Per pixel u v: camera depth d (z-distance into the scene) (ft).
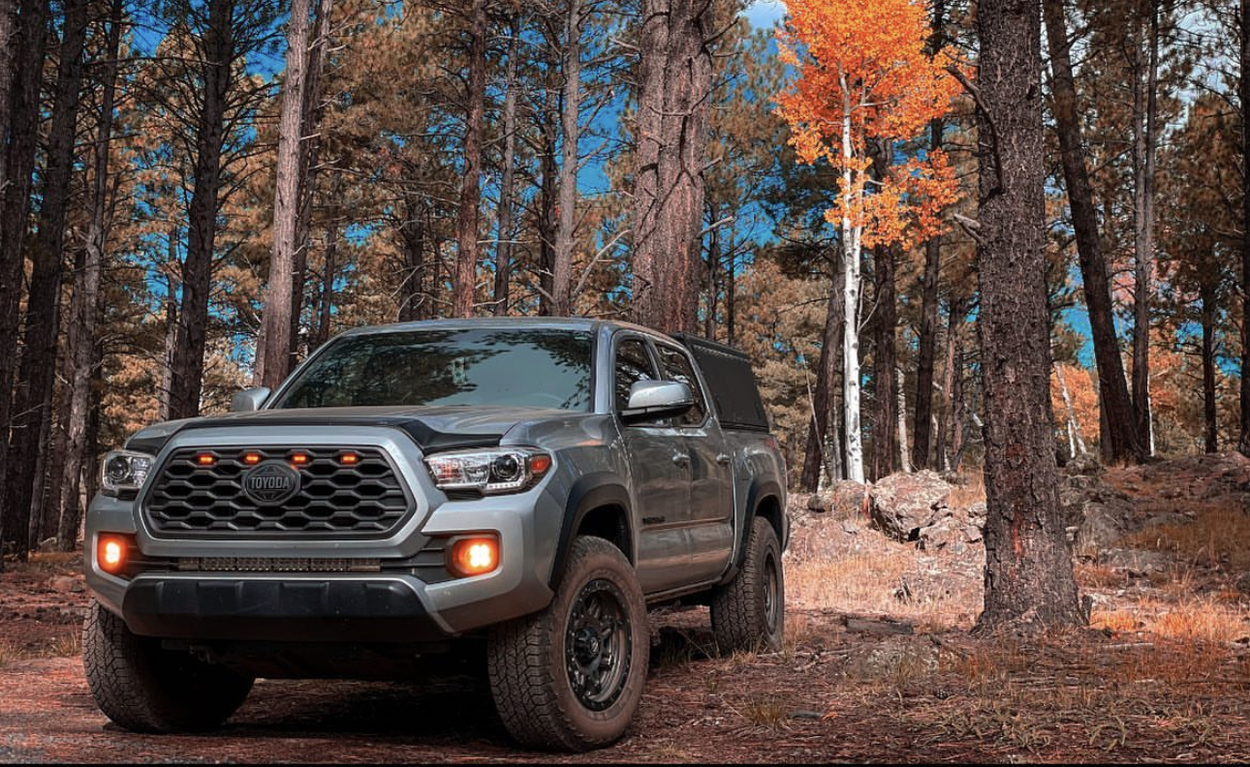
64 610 38.99
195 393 82.12
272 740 15.65
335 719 18.49
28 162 56.80
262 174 106.01
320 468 14.78
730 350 26.71
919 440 102.32
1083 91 105.19
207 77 84.28
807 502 62.18
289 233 62.85
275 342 62.23
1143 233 94.02
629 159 115.65
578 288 53.26
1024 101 27.32
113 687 16.29
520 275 128.88
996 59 27.53
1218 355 139.85
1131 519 55.31
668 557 19.74
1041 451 26.71
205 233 83.35
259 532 14.67
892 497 57.93
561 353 19.20
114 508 15.62
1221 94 89.92
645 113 41.04
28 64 57.36
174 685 16.81
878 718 17.25
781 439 185.37
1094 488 58.39
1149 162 94.63
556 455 15.75
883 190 75.56
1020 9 27.43
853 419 74.43
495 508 14.51
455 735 16.81
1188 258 105.29
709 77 40.83
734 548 23.72
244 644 15.17
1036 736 15.30
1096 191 107.14
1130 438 74.74
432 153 105.60
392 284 130.41
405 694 21.34
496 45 104.27
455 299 75.92
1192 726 15.93
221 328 129.29
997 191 27.30
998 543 26.89
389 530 14.34
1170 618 31.50
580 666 15.64
